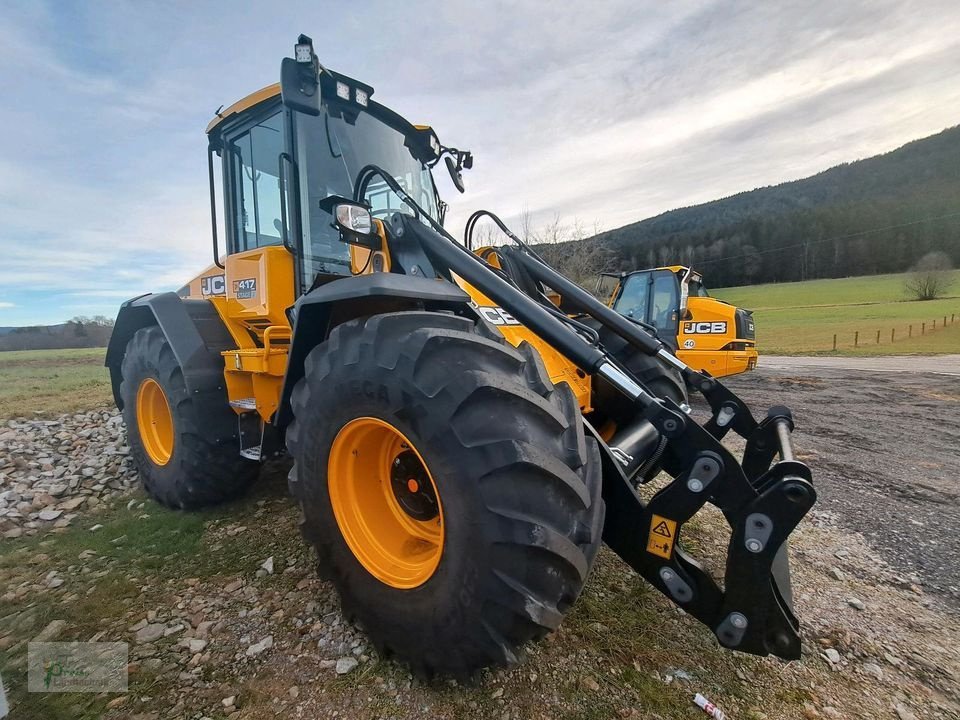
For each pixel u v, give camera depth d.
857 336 18.97
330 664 1.90
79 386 9.26
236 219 3.46
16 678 1.90
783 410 2.45
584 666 1.85
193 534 3.06
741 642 1.58
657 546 1.68
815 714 1.67
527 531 1.44
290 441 2.05
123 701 1.77
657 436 2.44
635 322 3.08
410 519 1.99
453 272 2.28
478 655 1.58
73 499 3.76
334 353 1.88
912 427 5.77
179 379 3.25
